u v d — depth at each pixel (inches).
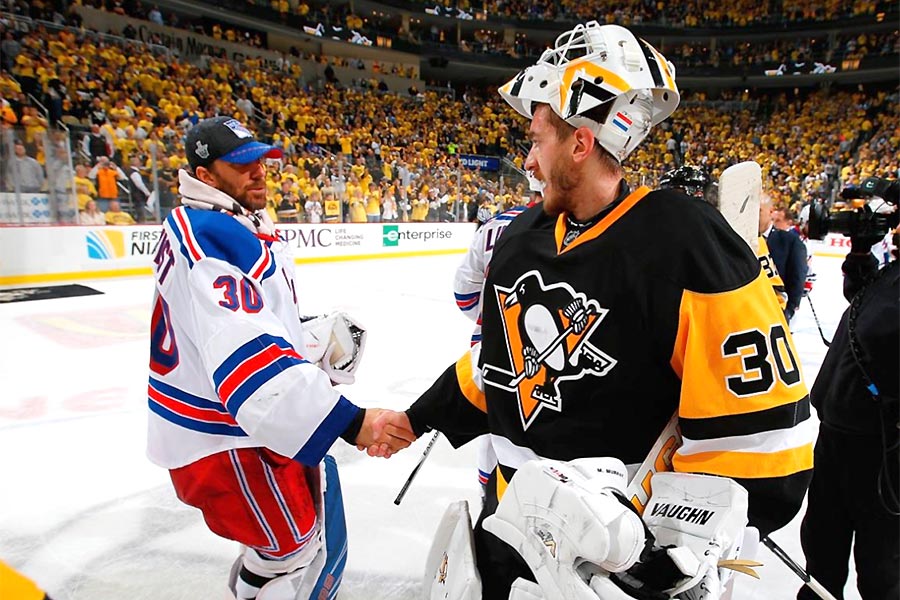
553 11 1015.0
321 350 71.2
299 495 63.5
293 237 452.8
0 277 327.0
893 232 63.7
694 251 37.1
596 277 39.7
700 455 38.2
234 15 740.7
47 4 594.6
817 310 316.5
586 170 40.9
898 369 61.6
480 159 806.5
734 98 1045.2
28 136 335.3
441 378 55.4
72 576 91.3
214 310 52.3
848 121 856.9
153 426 62.1
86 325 245.0
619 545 32.8
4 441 137.3
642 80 38.7
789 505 37.4
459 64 979.3
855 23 924.0
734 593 87.4
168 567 93.8
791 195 680.4
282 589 65.8
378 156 688.4
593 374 40.2
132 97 535.2
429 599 50.6
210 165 60.9
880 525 67.1
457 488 119.6
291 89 741.3
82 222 352.2
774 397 36.4
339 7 900.0
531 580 41.8
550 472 36.4
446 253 581.6
